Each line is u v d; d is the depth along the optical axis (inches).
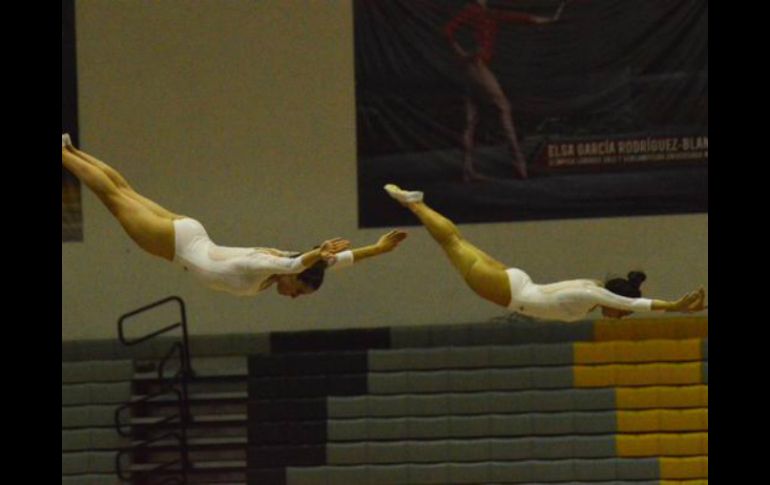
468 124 842.8
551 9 834.8
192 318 861.2
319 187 856.9
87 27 860.6
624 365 790.5
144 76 861.2
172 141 861.2
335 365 808.3
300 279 541.0
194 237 542.0
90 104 859.4
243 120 861.2
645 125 831.7
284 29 859.4
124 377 817.5
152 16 861.8
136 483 804.0
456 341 807.7
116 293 863.1
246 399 815.1
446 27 843.4
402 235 531.8
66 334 863.1
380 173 851.4
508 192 840.9
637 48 830.5
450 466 781.3
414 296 850.1
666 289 832.3
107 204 546.3
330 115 856.9
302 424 799.1
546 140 837.8
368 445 790.5
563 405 788.0
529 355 796.6
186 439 803.4
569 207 837.2
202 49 861.2
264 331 855.7
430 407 794.8
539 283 837.8
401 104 848.3
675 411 780.0
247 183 860.0
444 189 844.6
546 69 836.0
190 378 815.7
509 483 777.6
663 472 769.6
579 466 773.9
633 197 834.2
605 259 836.0
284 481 790.5
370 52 852.0
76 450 810.8
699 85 828.6
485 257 572.4
